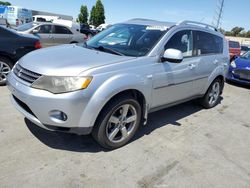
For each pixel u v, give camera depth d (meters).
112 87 3.06
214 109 5.66
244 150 3.89
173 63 3.97
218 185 2.99
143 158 3.35
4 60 5.58
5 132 3.61
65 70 2.94
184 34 4.31
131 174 3.01
